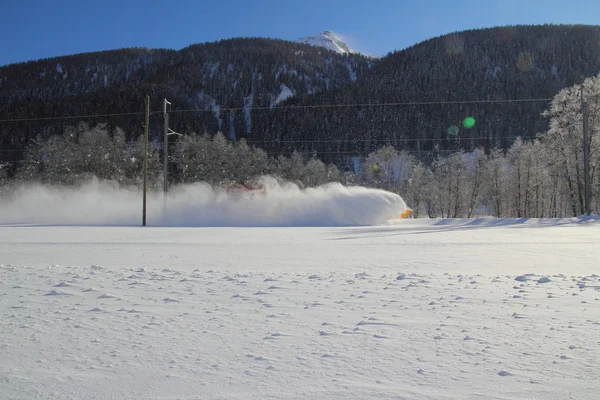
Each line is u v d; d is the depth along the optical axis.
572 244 11.89
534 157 42.28
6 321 4.14
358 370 2.90
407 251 10.48
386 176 54.94
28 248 11.34
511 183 46.53
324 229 19.41
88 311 4.53
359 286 5.83
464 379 2.75
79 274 6.86
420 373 2.85
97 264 8.38
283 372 2.87
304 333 3.72
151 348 3.36
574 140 30.42
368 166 56.62
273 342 3.48
